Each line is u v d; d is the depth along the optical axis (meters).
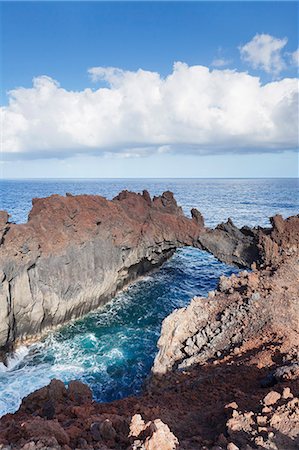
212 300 23.06
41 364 23.16
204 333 19.66
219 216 84.44
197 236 37.41
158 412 10.50
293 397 9.02
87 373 22.05
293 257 28.89
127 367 22.62
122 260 34.44
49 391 12.21
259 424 7.88
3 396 19.81
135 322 29.28
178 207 44.97
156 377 18.05
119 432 8.39
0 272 23.11
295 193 181.38
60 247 28.02
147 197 42.09
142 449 6.68
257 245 33.44
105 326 28.56
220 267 44.59
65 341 26.12
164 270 43.09
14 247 24.55
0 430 8.59
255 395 10.80
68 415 10.47
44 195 158.25
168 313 30.98
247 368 14.48
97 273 31.28
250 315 19.97
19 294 24.91
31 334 26.41
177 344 19.98
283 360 14.29
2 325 23.34
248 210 98.56
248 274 25.91
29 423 8.25
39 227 27.41
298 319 18.94
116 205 35.12
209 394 12.68
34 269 26.30
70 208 29.95
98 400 19.48
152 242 36.97
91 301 31.12
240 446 7.23
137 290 36.44
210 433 8.70
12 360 23.58
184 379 15.80
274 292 22.02
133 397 14.05
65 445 7.00
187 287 37.47
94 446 7.35
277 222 33.06
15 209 92.25
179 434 8.84
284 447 7.00
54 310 27.61
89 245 30.45
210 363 16.69
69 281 28.58
